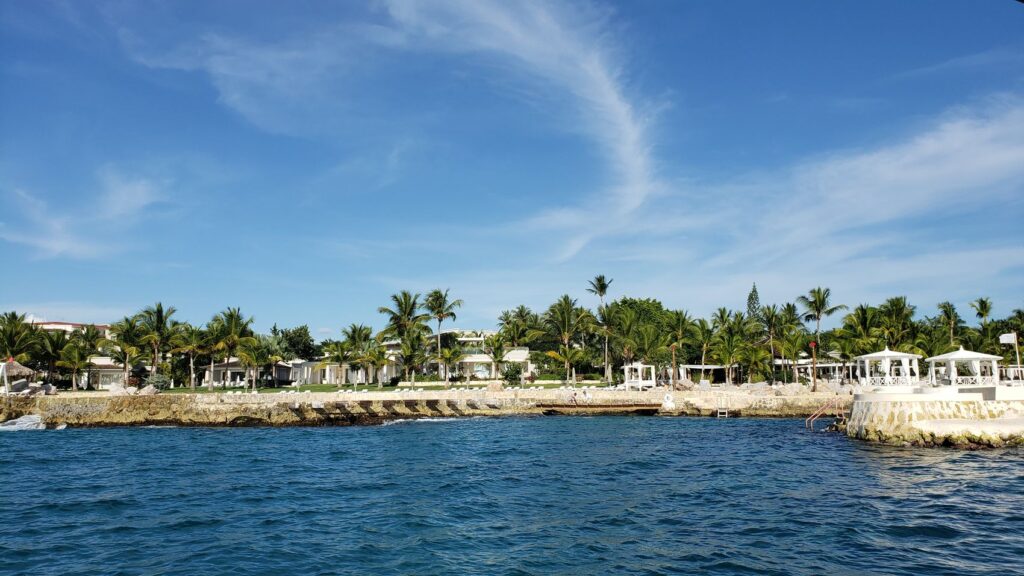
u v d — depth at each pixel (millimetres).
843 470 34781
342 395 74875
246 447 48875
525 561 19078
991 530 21906
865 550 19688
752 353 95500
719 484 31094
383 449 46688
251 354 91500
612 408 77000
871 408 47594
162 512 25828
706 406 75062
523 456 41906
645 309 121938
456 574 17938
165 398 70812
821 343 102062
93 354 97500
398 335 106250
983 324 96062
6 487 31516
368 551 20188
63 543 21234
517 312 128750
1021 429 42688
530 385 98625
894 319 94562
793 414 73125
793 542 20688
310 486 31562
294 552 20094
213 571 18266
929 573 17500
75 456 43719
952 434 43312
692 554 19531
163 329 94750
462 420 72125
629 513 25094
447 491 29984
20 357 88125
